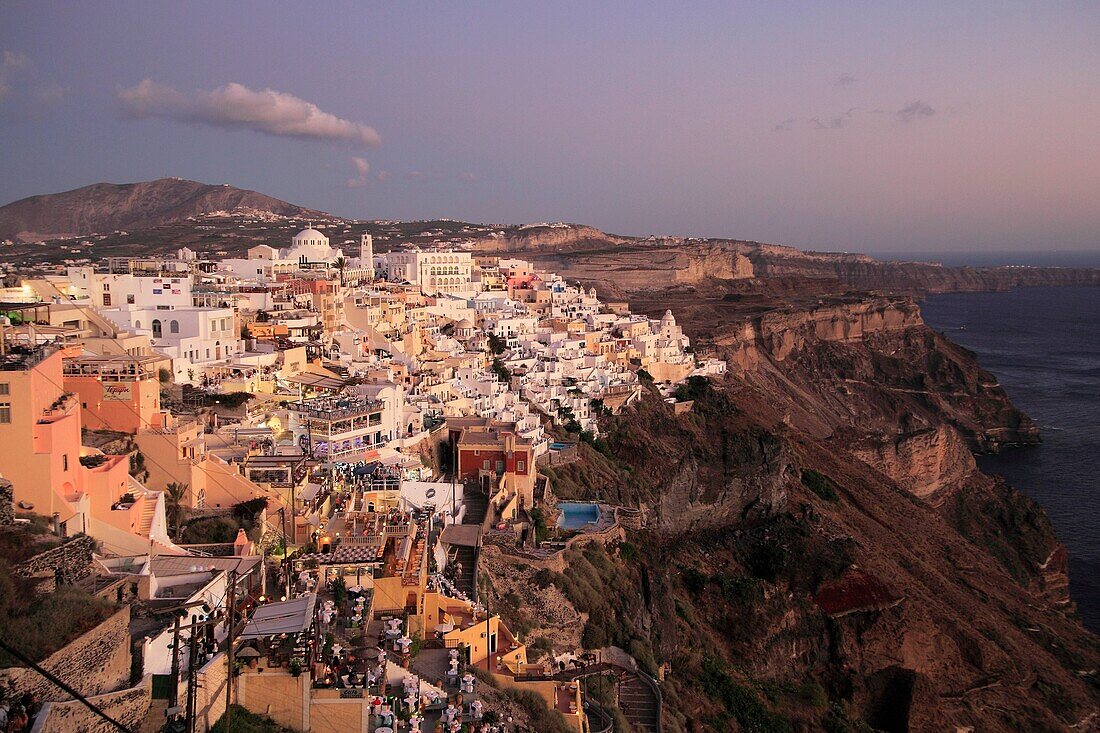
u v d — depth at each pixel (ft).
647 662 265.75
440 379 400.47
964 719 372.79
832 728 341.21
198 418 249.14
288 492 212.23
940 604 433.07
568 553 281.74
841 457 653.71
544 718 174.60
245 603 154.40
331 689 137.08
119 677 123.54
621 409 509.76
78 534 150.61
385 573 185.98
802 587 415.85
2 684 108.06
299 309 406.41
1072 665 435.94
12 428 153.17
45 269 402.72
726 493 490.90
